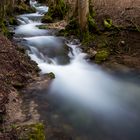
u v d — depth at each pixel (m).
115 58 12.37
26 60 10.85
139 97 9.29
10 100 7.89
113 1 18.73
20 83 9.05
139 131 7.23
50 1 20.62
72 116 7.71
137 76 10.91
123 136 6.96
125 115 8.05
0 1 14.11
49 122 7.25
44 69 11.12
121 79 10.70
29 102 8.16
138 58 12.23
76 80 10.51
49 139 6.50
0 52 9.77
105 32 14.63
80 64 12.16
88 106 8.47
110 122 7.57
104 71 11.38
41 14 22.39
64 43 13.88
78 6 14.35
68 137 6.68
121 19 15.84
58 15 19.62
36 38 14.01
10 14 18.39
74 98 8.92
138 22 15.28
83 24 14.35
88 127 7.23
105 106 8.54
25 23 18.42
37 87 9.15
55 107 8.12
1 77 8.55
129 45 13.34
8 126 6.54
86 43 13.73
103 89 9.85
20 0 23.38
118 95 9.43
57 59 12.38
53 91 9.10
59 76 10.72
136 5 17.72
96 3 18.50
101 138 6.80
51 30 16.22
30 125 6.43
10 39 12.98
